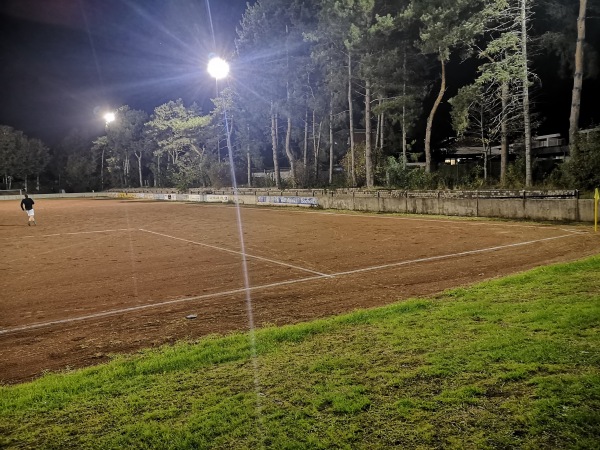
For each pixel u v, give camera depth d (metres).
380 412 4.00
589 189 24.31
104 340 7.29
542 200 20.67
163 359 5.79
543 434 3.48
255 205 42.75
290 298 9.32
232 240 18.64
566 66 34.81
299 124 55.06
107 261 14.77
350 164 46.50
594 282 7.91
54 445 3.84
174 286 10.92
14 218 34.72
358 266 12.34
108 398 4.70
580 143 25.08
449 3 32.03
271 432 3.79
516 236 16.36
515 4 30.78
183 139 62.91
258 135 56.59
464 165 41.22
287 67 44.53
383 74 36.22
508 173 30.95
